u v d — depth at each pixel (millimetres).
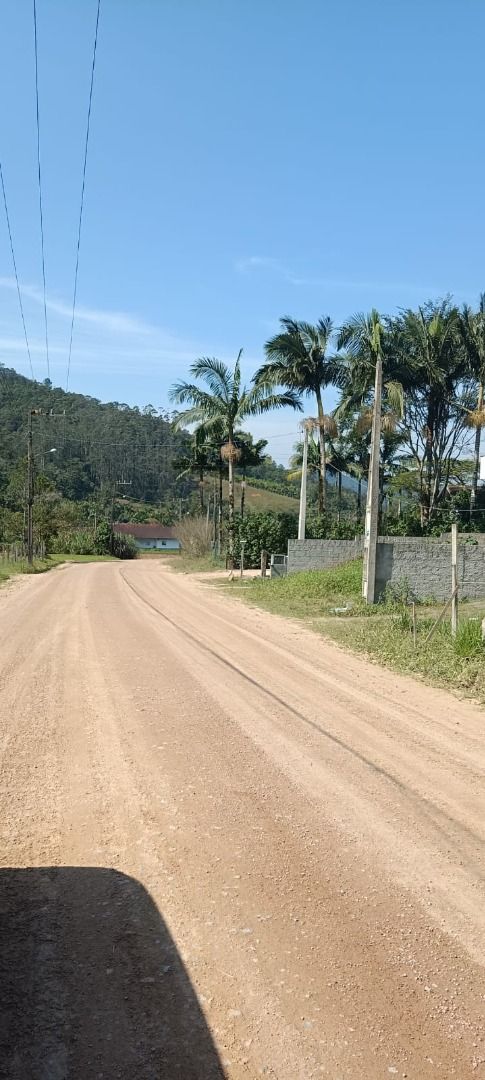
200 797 5246
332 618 15703
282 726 7105
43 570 36531
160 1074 2643
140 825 4754
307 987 3133
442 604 17922
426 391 34688
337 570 22109
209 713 7516
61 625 13938
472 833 4734
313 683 9117
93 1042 2793
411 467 45438
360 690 8820
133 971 3227
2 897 3836
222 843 4504
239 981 3166
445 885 4051
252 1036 2840
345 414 36562
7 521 60312
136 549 77125
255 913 3709
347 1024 2914
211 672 9539
